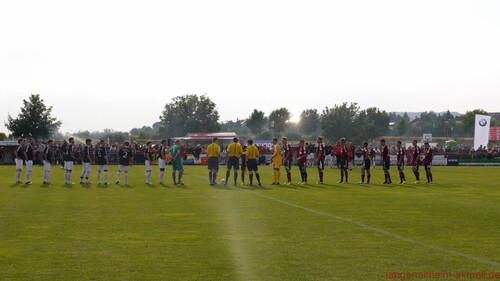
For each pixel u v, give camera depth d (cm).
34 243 887
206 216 1227
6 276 670
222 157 4475
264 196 1731
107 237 945
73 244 880
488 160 5209
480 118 5638
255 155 2220
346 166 2473
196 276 676
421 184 2397
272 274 688
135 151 4394
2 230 1017
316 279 665
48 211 1303
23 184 2161
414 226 1092
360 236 967
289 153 2309
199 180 2533
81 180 2339
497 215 1278
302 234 985
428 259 778
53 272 691
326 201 1583
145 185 2186
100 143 2189
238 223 1119
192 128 9975
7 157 4328
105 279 660
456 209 1401
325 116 10081
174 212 1298
